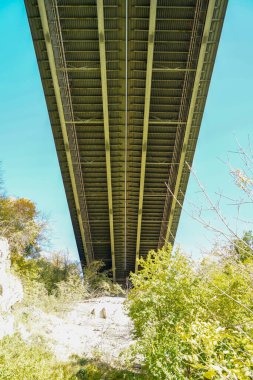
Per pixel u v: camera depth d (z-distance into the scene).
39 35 18.98
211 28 18.33
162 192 27.84
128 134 23.73
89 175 26.73
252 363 3.74
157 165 25.72
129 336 17.89
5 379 9.25
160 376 8.24
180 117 22.67
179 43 19.38
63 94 21.48
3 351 11.08
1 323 13.24
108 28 18.66
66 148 23.81
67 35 19.16
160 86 21.23
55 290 23.28
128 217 30.95
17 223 23.38
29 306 17.95
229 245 4.59
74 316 21.20
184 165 25.34
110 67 20.34
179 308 11.25
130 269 39.53
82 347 15.88
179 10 18.02
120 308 24.06
